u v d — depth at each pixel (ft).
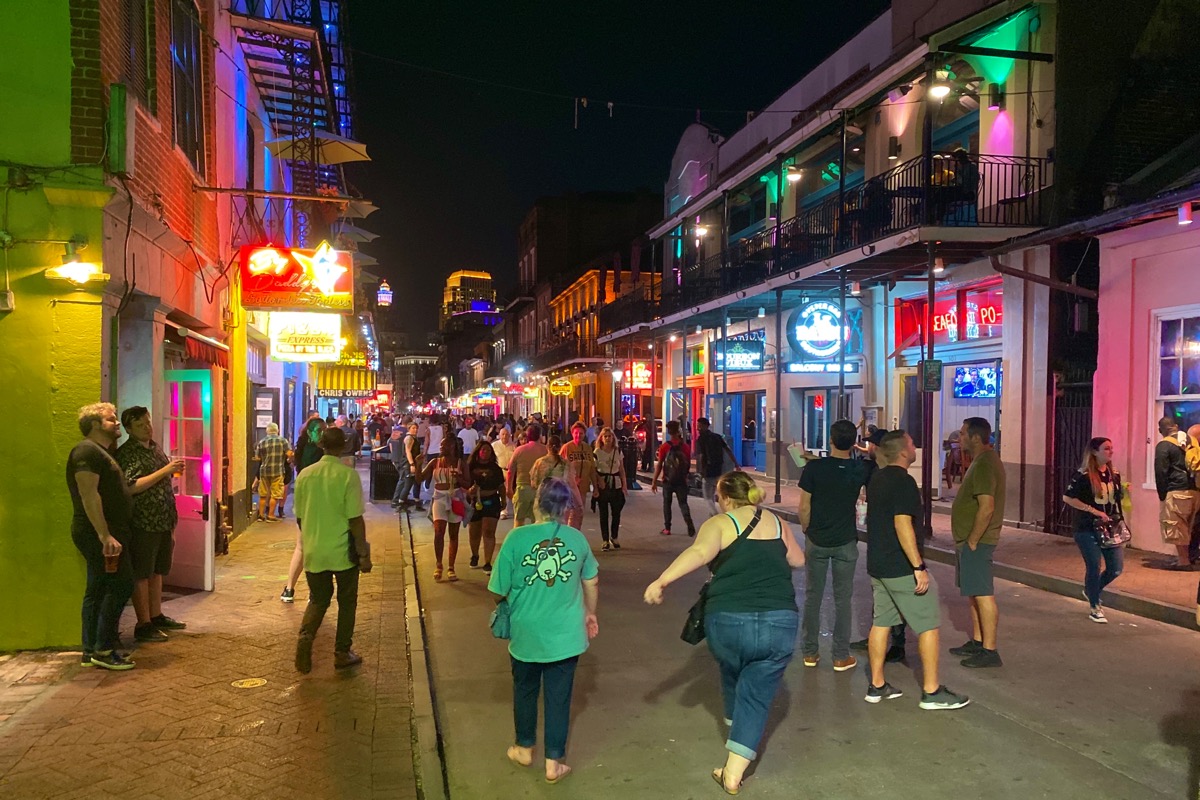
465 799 13.84
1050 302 39.27
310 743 15.58
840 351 46.55
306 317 50.96
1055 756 15.33
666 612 26.84
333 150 48.57
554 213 158.71
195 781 13.94
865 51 56.03
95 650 19.75
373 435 100.07
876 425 55.01
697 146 87.81
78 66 20.88
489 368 221.87
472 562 34.88
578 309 134.10
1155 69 41.45
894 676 20.16
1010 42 43.04
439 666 21.48
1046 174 40.55
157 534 22.00
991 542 20.61
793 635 13.99
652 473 76.59
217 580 29.73
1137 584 27.76
